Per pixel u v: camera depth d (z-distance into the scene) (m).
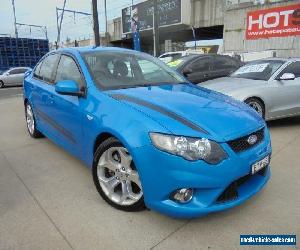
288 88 6.38
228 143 2.71
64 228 2.90
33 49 28.28
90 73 3.73
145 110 2.92
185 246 2.65
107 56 4.12
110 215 3.09
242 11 23.42
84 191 3.61
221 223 2.95
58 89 3.64
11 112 9.08
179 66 8.33
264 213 3.11
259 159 2.93
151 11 34.56
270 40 21.70
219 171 2.61
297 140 5.56
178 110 2.96
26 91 5.59
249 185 3.03
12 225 2.95
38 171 4.21
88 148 3.50
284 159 4.57
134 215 3.08
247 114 3.18
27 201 3.39
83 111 3.47
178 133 2.63
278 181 3.82
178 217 2.75
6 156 4.82
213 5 30.14
